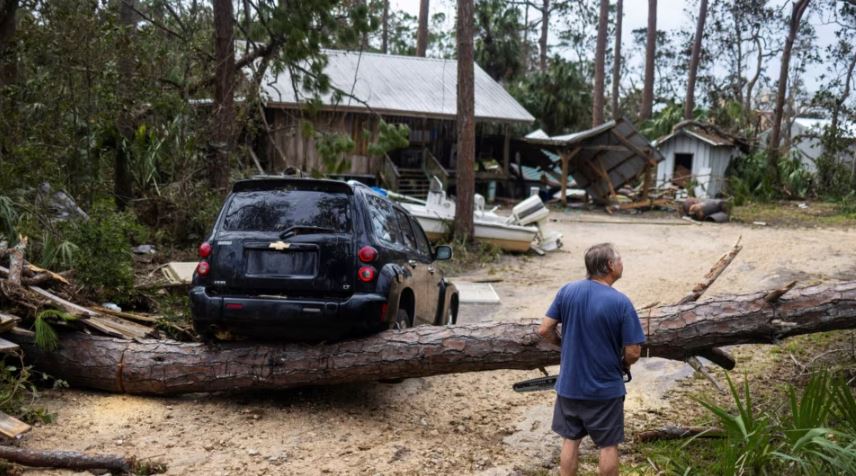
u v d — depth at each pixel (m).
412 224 7.62
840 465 4.50
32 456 4.60
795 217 22.06
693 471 5.17
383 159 23.64
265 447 5.28
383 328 6.10
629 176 23.72
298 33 13.71
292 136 20.09
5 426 4.95
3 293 6.29
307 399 6.48
